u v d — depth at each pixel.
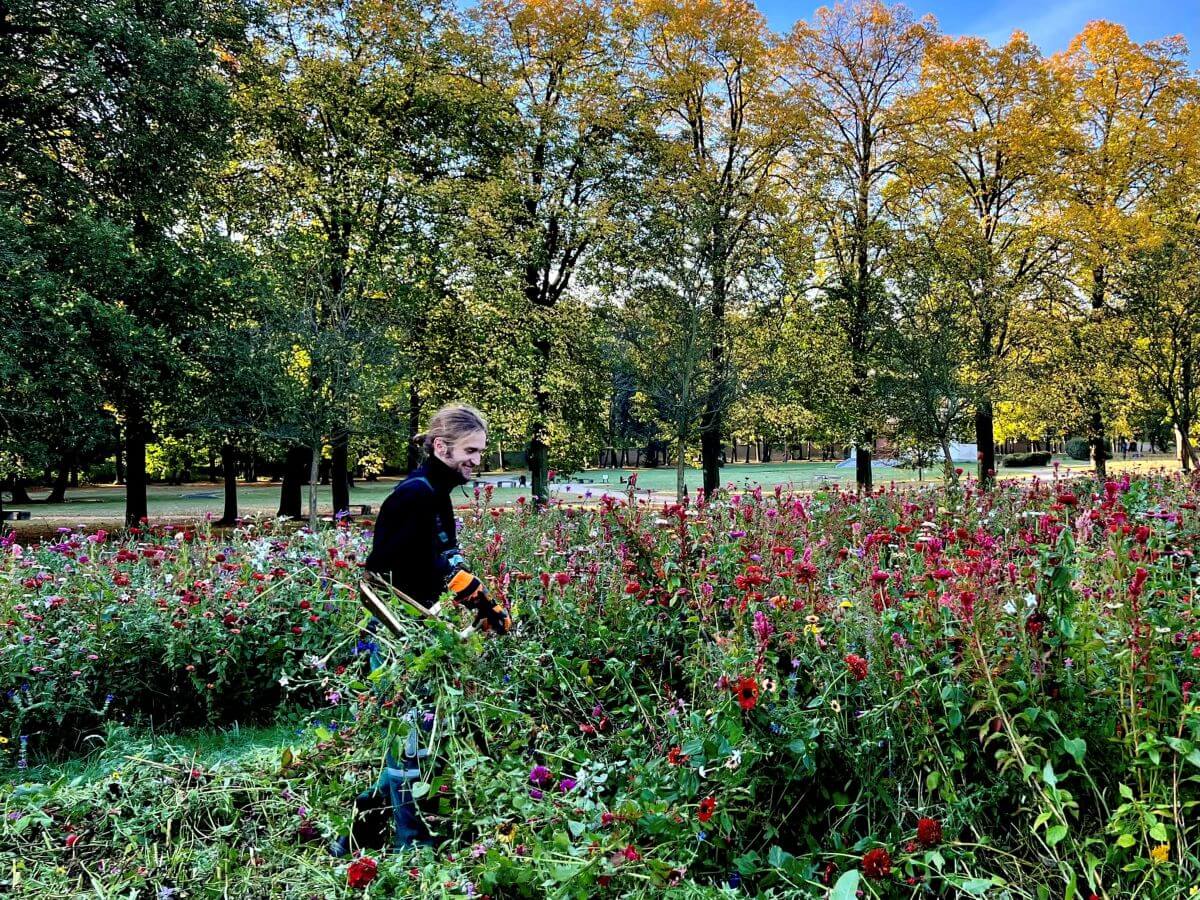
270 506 29.36
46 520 23.05
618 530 4.62
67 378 14.22
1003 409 22.67
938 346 18.53
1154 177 20.80
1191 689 2.43
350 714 3.06
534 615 3.71
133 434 18.09
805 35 22.22
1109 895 2.02
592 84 20.62
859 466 21.17
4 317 13.02
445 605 2.62
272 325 16.28
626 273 19.92
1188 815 2.25
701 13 20.89
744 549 4.26
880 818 2.43
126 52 14.64
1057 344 19.95
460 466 2.93
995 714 2.34
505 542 5.46
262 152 18.39
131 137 14.95
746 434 21.39
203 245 16.80
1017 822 2.40
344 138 18.66
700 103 22.27
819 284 22.53
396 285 18.38
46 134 15.21
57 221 14.88
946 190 21.14
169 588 4.97
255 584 4.86
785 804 2.48
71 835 2.39
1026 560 3.75
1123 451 43.84
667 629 3.64
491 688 2.65
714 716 2.35
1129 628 2.39
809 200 21.20
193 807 2.60
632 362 18.59
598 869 1.92
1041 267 21.75
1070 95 21.67
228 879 2.15
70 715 4.14
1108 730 2.32
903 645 2.55
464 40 20.28
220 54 18.53
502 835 2.12
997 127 21.28
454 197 19.11
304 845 2.39
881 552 4.09
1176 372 16.28
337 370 15.54
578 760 2.61
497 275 18.91
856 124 22.75
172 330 16.67
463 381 19.58
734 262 18.45
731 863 2.31
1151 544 3.81
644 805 2.18
